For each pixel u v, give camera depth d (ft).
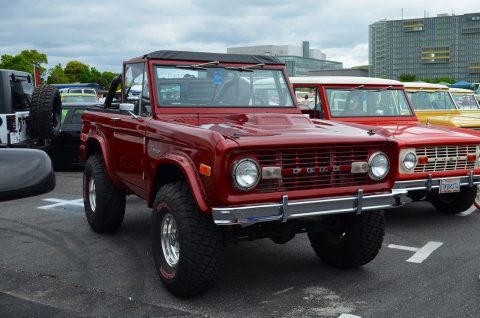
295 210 14.85
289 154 14.97
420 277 17.75
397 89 29.78
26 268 18.78
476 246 21.45
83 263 19.31
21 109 37.06
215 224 15.07
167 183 17.71
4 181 7.77
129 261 19.52
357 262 17.84
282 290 16.60
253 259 19.76
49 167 8.14
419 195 25.48
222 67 20.02
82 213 27.37
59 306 15.37
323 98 27.55
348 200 15.67
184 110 18.86
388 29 314.55
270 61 21.04
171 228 16.10
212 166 14.12
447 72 304.50
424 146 23.17
